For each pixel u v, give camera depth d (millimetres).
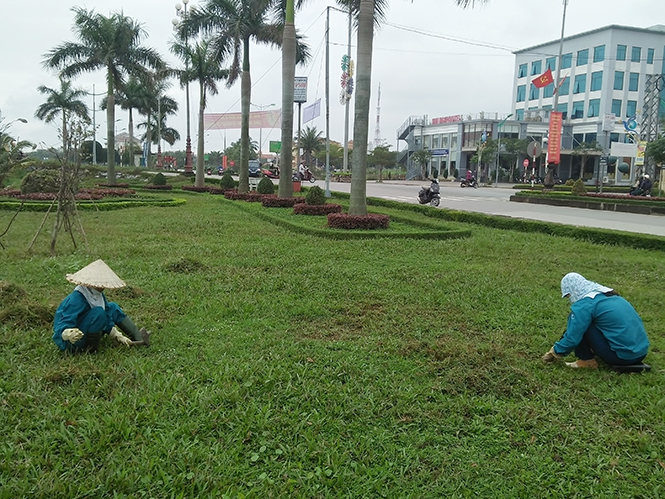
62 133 9172
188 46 26250
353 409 3504
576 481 2900
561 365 4430
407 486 2801
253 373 3955
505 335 5191
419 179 56438
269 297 6281
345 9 14172
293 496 2666
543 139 45844
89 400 3510
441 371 4199
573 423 3486
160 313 5555
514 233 12750
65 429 3111
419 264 8508
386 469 2922
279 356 4340
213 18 21109
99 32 25016
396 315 5695
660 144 29516
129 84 44625
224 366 4094
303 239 10977
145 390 3648
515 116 59094
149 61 26281
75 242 9820
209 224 13242
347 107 37531
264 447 3041
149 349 4492
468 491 2754
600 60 50688
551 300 6484
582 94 52719
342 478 2801
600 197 23125
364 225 12531
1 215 14867
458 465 2990
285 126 17734
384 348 4656
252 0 19125
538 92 57406
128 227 12469
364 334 5098
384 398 3697
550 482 2871
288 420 3334
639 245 10875
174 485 2691
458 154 53156
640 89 51219
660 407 3639
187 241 10555
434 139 56375
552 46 55312
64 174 9086
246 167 22188
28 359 4188
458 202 22312
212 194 25703
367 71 12484
